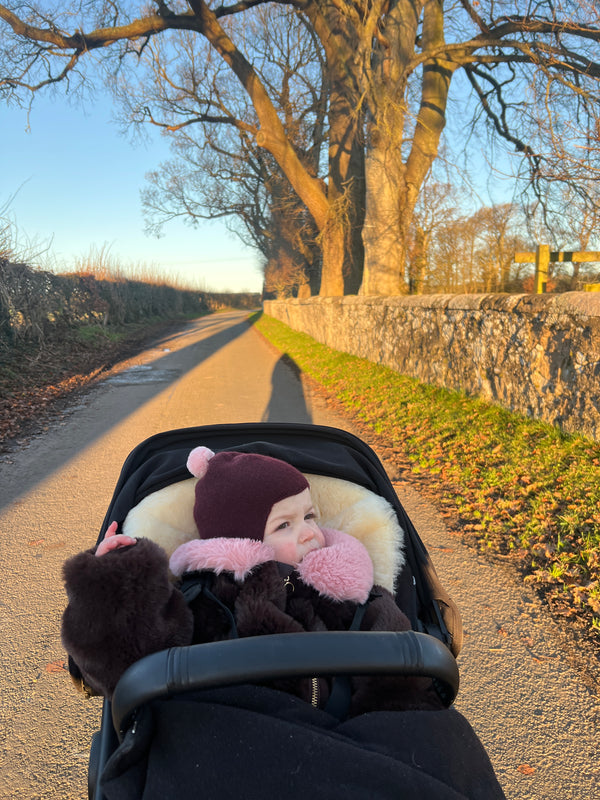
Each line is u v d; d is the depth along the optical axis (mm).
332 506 2295
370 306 12164
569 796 2088
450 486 5234
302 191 20000
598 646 2912
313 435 2705
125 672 1322
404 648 1325
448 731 1400
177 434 2674
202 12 17391
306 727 1335
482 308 7258
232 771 1224
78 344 16891
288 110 23547
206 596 1715
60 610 3484
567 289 15383
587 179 8039
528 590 3484
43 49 18469
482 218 16547
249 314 49719
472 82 18844
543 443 5516
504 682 2711
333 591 1759
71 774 2289
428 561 2201
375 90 13945
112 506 2273
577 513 4090
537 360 6109
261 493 1831
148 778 1289
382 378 10352
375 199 14914
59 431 8180
